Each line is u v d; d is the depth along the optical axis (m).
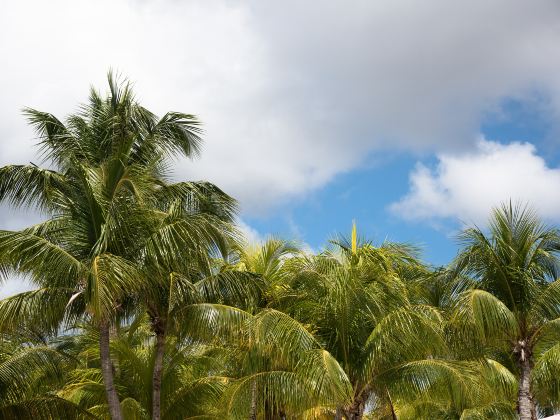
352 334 17.39
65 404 17.61
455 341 18.70
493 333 18.14
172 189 18.52
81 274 15.15
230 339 16.92
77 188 16.59
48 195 16.92
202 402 18.34
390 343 16.64
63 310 15.66
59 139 18.08
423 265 20.39
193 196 18.75
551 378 18.20
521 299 18.95
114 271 14.84
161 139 18.52
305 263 19.84
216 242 17.19
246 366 17.50
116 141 18.14
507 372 20.97
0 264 15.80
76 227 16.36
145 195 16.78
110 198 16.39
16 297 15.31
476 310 17.69
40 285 15.52
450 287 19.78
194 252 16.64
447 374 16.31
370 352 16.70
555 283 18.73
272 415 19.72
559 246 19.34
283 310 18.92
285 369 16.81
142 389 18.36
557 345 17.84
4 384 17.56
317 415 20.03
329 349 17.44
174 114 18.47
